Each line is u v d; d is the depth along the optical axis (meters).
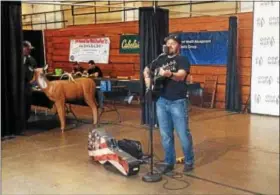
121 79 8.21
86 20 11.48
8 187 3.56
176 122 3.78
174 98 3.71
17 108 5.83
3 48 5.53
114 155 3.98
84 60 11.13
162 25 6.14
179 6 9.30
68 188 3.53
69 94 6.29
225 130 6.15
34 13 12.80
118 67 10.29
